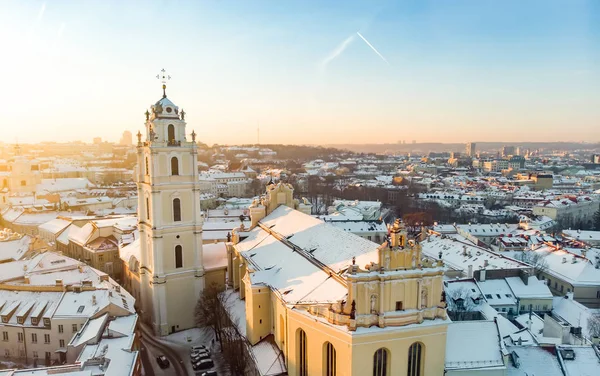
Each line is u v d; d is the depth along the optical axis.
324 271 75.31
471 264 136.50
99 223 164.75
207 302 107.06
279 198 117.69
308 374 68.75
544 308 119.19
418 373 65.56
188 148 105.50
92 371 68.19
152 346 101.06
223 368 90.56
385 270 61.59
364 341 60.97
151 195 101.88
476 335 72.50
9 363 91.19
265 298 83.19
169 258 106.50
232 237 113.69
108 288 98.56
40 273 109.94
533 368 72.56
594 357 73.88
